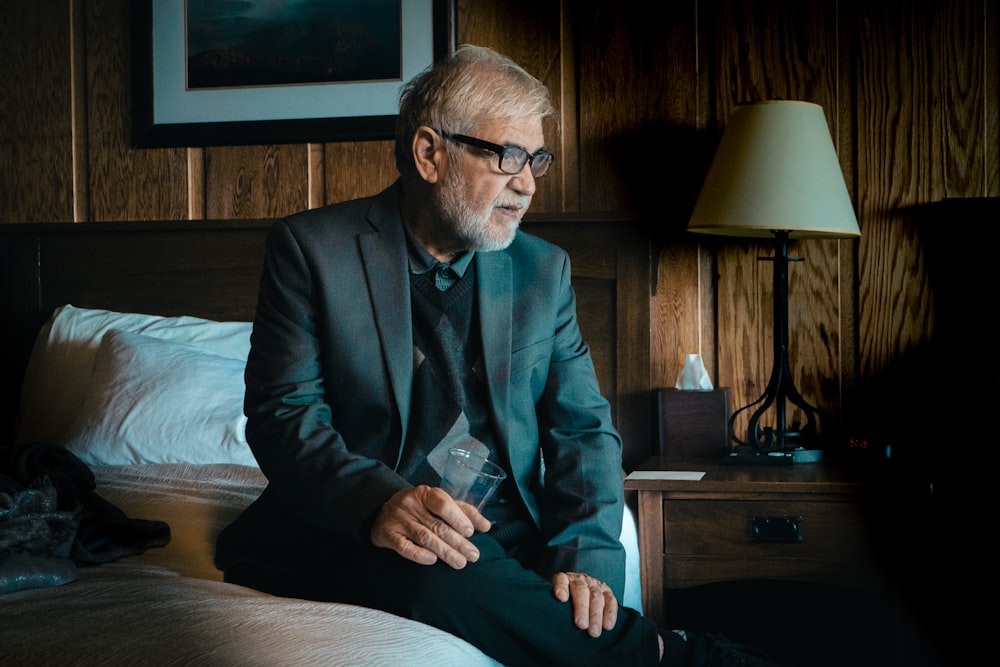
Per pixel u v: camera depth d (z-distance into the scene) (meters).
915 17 2.65
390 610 1.46
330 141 3.04
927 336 2.65
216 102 3.11
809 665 2.79
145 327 2.92
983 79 2.61
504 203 1.71
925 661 2.17
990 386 2.28
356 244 1.75
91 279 3.17
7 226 3.19
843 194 2.43
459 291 1.78
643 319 2.81
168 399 2.54
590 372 1.88
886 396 2.68
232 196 3.11
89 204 3.21
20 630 1.29
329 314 1.71
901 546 2.18
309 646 1.23
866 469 2.35
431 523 1.44
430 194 1.72
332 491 1.54
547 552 1.63
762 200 2.38
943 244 2.63
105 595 1.48
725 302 2.79
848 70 2.70
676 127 2.81
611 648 1.47
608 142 2.85
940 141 2.64
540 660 1.45
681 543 2.27
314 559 1.64
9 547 1.58
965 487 2.16
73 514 1.72
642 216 2.79
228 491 2.17
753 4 2.75
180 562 1.77
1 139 3.24
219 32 3.11
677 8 2.81
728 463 2.46
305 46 3.05
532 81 1.74
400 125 1.79
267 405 1.68
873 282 2.69
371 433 1.71
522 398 1.76
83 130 3.21
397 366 1.69
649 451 2.81
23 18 3.23
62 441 2.58
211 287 3.08
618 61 2.85
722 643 1.56
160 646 1.22
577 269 2.85
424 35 2.97
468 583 1.44
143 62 3.15
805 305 2.74
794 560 2.22
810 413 2.66
